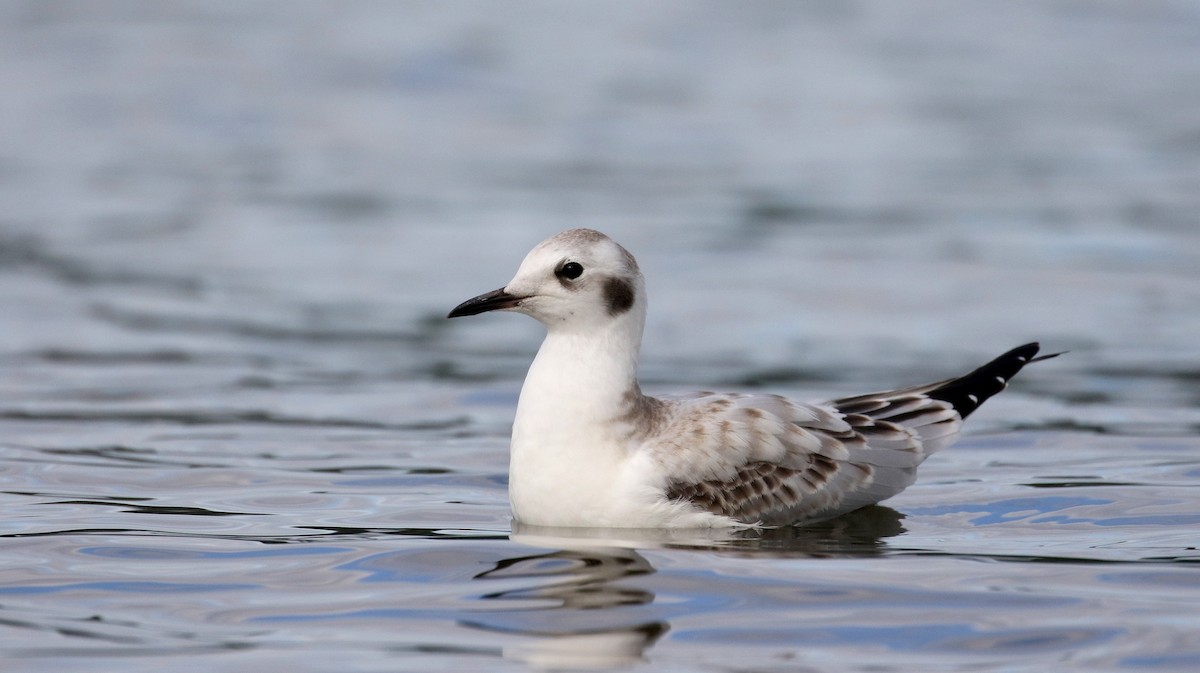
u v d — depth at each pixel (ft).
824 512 35.68
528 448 34.68
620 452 34.35
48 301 68.44
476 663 24.66
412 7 164.35
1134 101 130.11
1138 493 37.93
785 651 25.26
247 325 64.59
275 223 88.17
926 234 83.56
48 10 156.66
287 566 30.83
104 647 25.54
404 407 50.39
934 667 24.44
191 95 128.36
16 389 51.83
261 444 44.45
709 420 35.17
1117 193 94.53
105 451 42.98
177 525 34.58
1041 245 80.33
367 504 37.14
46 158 107.14
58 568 30.60
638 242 81.87
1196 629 26.27
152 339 61.31
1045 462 42.09
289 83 132.98
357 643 25.75
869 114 124.88
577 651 25.26
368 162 107.34
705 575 29.96
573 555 31.65
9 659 24.90
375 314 67.21
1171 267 74.69
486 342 62.75
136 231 85.61
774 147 111.86
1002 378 38.65
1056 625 26.61
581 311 34.60
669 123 121.08
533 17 162.30
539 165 105.50
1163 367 55.57
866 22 166.50
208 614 27.53
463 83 134.82
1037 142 113.29
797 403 36.70
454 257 78.95
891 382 53.88
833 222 87.10
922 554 32.04
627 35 156.56
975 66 145.38
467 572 30.25
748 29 161.27
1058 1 178.40
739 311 66.85
